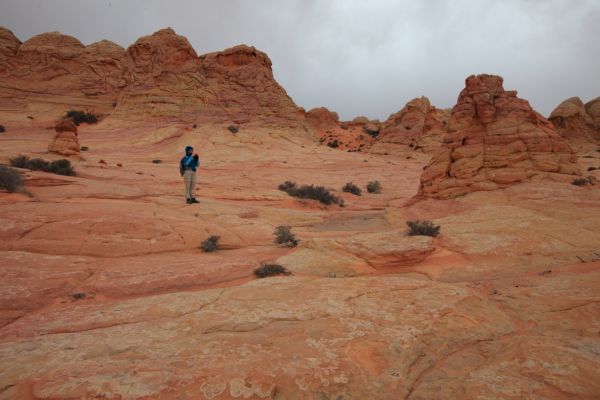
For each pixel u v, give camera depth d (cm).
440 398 291
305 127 6331
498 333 411
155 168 2845
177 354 339
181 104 4978
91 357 339
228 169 3353
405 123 6538
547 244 838
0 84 5300
